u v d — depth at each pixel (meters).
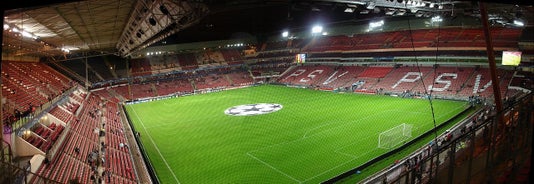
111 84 50.69
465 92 29.94
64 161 15.10
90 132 22.69
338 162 17.50
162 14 15.28
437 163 7.84
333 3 11.99
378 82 40.09
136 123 32.00
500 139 8.22
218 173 17.36
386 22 47.97
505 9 17.61
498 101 12.44
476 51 34.16
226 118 31.23
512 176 6.88
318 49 56.31
